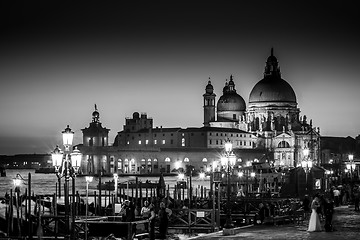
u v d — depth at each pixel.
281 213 81.25
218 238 59.88
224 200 106.06
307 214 82.25
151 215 61.19
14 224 88.94
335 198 102.50
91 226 63.47
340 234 62.41
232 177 179.12
